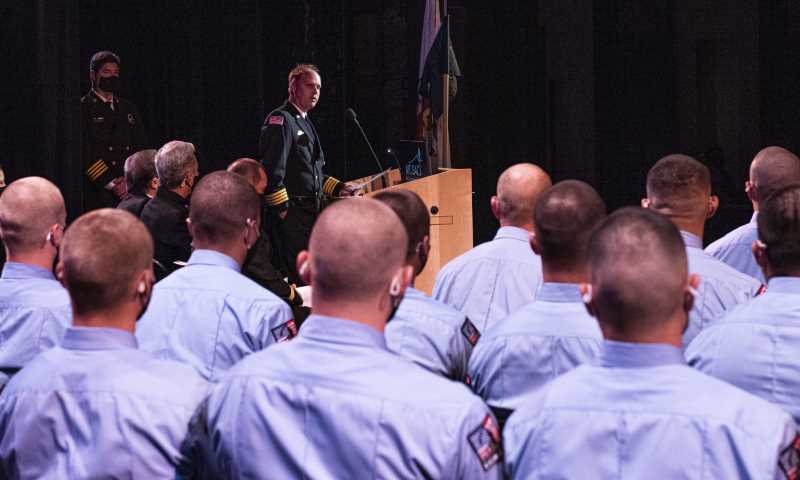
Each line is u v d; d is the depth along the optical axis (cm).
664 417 170
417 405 179
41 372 205
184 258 448
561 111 1390
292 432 181
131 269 206
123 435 198
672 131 1352
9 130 652
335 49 984
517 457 181
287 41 972
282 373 185
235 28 898
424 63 702
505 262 327
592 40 1377
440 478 176
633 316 175
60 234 297
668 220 178
